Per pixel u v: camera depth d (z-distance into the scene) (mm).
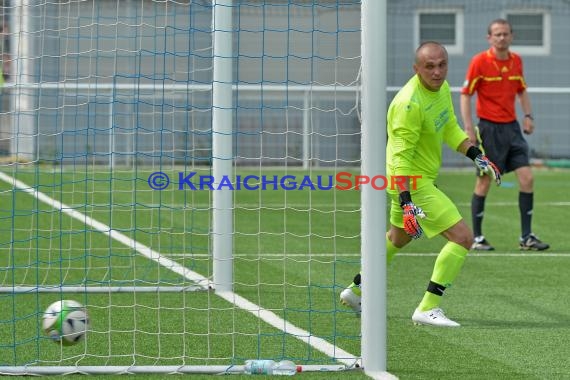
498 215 41906
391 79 65500
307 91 60312
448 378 16156
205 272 27047
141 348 18266
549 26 67312
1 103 54281
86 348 17984
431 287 20625
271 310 21859
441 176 60406
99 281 24234
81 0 26906
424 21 66062
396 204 20672
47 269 27125
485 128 31875
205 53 57719
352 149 64750
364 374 16281
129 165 59469
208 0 30828
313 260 29688
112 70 57000
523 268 28328
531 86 67375
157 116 59219
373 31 16438
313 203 46500
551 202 46812
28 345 18422
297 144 64875
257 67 60750
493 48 31672
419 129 19891
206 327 20094
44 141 57188
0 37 30656
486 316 21609
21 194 45969
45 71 55562
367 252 16406
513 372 16594
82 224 37156
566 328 20328
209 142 58844
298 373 16344
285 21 60469
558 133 67438
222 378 16000
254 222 39375
